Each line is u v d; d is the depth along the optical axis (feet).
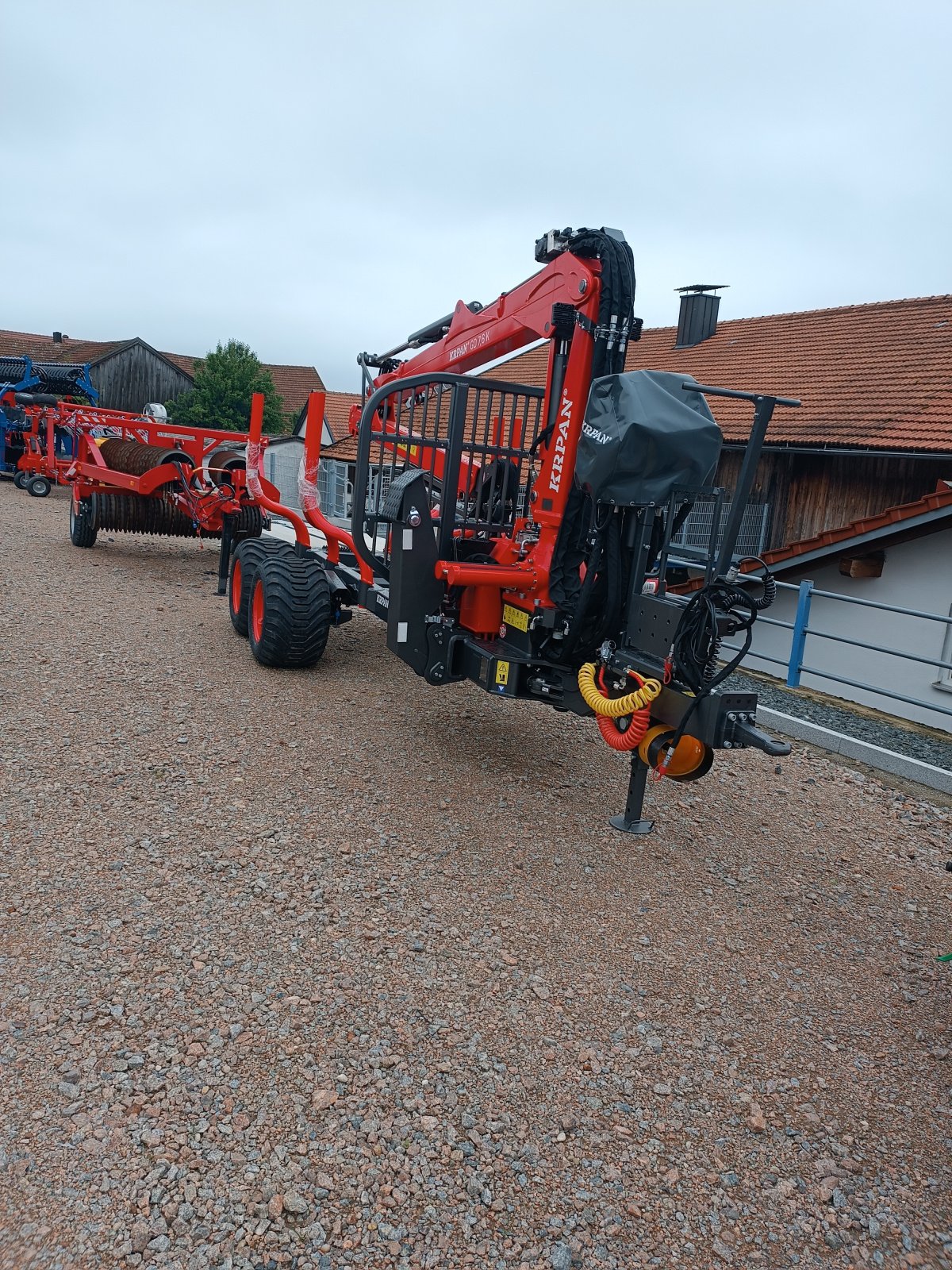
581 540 16.07
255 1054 9.86
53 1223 7.71
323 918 12.53
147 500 39.99
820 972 12.80
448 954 12.09
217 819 15.07
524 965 12.06
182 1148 8.57
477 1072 10.00
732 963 12.73
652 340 68.23
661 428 13.39
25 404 64.75
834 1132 9.75
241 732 19.12
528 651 16.98
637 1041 10.82
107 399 133.59
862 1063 10.93
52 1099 8.97
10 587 31.68
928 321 53.01
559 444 16.12
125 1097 9.09
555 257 16.74
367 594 21.80
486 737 20.39
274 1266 7.56
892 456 39.63
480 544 18.28
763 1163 9.22
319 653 23.67
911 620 34.17
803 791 19.76
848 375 50.19
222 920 12.25
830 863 16.30
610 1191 8.66
